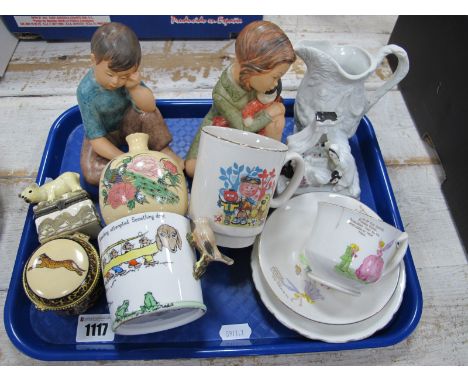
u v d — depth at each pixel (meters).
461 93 0.66
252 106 0.54
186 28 0.88
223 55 0.88
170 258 0.44
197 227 0.46
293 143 0.59
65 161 0.68
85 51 0.87
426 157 0.75
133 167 0.49
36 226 0.54
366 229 0.50
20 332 0.51
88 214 0.54
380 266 0.50
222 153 0.43
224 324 0.54
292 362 0.56
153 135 0.60
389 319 0.51
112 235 0.45
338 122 0.58
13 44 0.87
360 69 0.57
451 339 0.57
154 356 0.50
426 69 0.75
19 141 0.73
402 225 0.62
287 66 0.48
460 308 0.60
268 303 0.51
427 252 0.64
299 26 0.94
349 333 0.50
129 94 0.55
